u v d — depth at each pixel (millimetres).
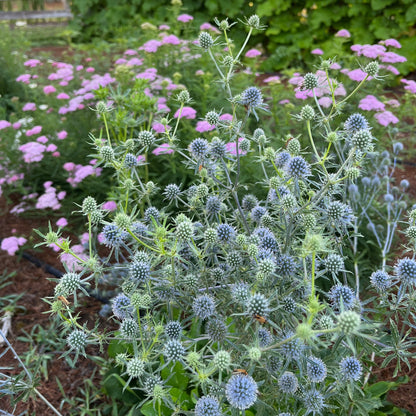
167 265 310
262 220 347
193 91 669
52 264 578
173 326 294
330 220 313
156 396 267
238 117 622
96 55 1037
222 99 645
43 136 613
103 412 396
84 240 500
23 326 488
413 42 1020
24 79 729
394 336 289
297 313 288
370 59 675
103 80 636
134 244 354
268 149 331
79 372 437
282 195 343
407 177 708
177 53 772
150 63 733
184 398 333
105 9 1433
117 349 398
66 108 646
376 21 1067
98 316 485
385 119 559
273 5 1141
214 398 263
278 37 1171
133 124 483
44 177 668
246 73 703
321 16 1115
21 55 947
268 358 276
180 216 298
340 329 224
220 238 314
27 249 598
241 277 312
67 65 742
